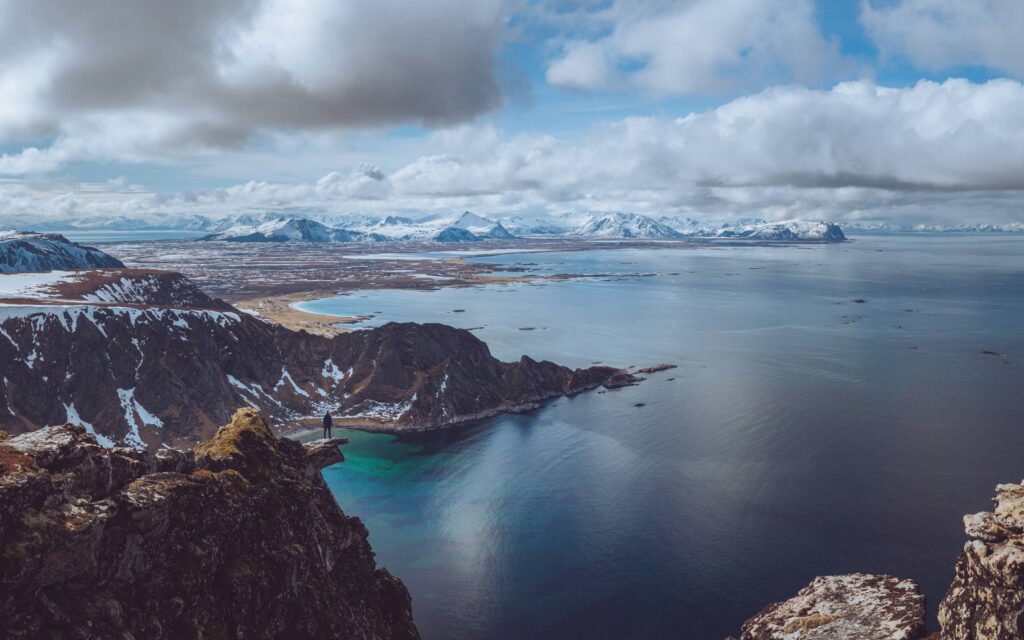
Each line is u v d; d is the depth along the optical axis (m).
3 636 25.16
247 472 44.38
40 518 27.61
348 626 43.41
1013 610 26.67
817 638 35.38
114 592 30.48
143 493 33.47
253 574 38.22
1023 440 145.00
